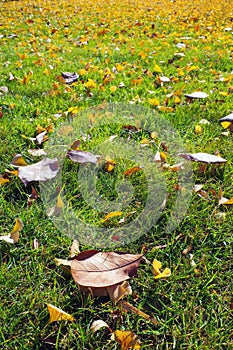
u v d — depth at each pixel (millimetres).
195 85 2383
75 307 1245
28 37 3941
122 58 3008
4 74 2559
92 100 2145
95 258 1286
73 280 1285
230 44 3521
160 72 2609
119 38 3801
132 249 1376
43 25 4637
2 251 1361
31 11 5727
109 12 5742
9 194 1546
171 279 1299
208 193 1555
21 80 2412
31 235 1411
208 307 1244
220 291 1283
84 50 3324
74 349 1177
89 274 1253
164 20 4949
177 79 2463
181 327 1216
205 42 3639
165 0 7434
